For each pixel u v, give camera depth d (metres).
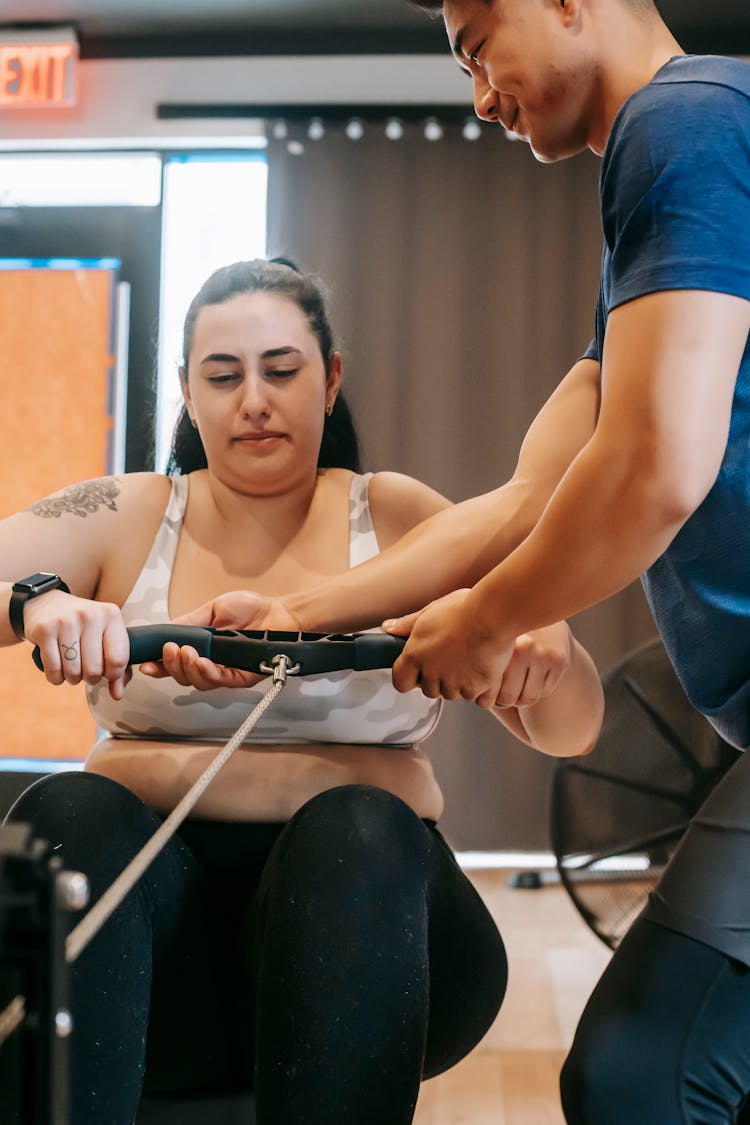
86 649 1.10
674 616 1.05
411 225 4.37
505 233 4.36
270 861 1.07
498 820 4.20
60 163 4.60
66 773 1.09
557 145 1.10
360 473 1.47
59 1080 0.51
